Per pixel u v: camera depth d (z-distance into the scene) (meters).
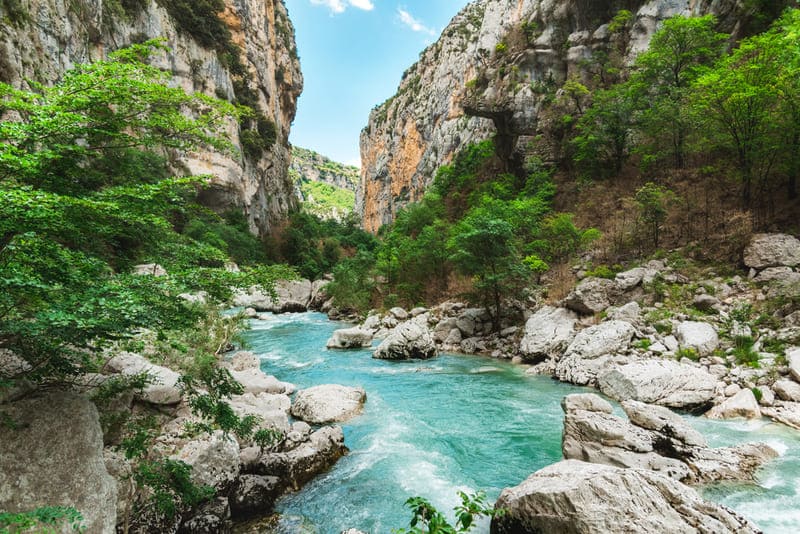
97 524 5.43
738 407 11.68
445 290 34.97
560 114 40.53
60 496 5.29
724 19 32.00
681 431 9.32
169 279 6.27
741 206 21.44
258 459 9.05
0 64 24.20
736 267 18.70
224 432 7.95
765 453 9.11
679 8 36.41
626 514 5.76
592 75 41.00
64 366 6.61
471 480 9.09
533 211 32.41
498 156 50.31
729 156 23.89
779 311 15.20
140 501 6.76
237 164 60.28
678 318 17.12
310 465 9.37
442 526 3.70
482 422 12.56
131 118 6.43
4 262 5.50
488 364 20.41
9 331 5.18
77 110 5.90
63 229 5.68
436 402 14.65
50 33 28.98
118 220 6.43
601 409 10.10
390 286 41.75
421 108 127.88
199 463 7.68
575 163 37.56
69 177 6.47
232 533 7.38
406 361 21.56
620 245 25.23
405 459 10.17
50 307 5.41
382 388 16.61
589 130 34.31
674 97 27.98
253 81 78.25
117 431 7.79
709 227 21.70
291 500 8.39
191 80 56.91
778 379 12.62
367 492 8.67
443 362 21.12
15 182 5.33
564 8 44.41
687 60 30.44
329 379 18.05
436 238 37.34
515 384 16.64
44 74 27.66
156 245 7.73
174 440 8.20
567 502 6.01
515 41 47.22
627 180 32.12
